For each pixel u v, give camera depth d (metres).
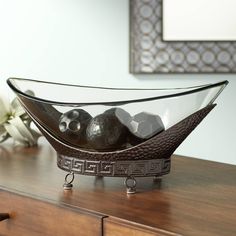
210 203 1.05
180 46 2.47
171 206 1.03
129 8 2.45
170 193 1.12
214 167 1.36
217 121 2.48
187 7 2.46
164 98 1.11
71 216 1.03
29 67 2.44
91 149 1.13
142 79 2.48
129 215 0.98
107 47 2.46
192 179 1.24
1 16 2.41
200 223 0.93
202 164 1.40
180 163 1.41
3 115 1.61
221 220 0.95
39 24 2.43
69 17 2.44
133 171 1.12
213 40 2.47
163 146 1.12
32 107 1.17
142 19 2.45
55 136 1.17
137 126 1.10
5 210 1.16
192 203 1.05
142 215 0.97
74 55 2.45
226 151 2.50
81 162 1.14
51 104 1.15
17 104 1.62
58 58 2.44
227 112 2.48
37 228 1.09
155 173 1.14
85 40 2.45
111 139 1.10
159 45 2.46
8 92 2.43
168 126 1.12
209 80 2.48
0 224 1.17
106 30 2.46
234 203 1.05
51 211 1.06
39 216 1.08
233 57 2.46
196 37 2.47
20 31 2.42
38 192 1.12
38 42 2.43
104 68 2.47
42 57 2.44
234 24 2.46
